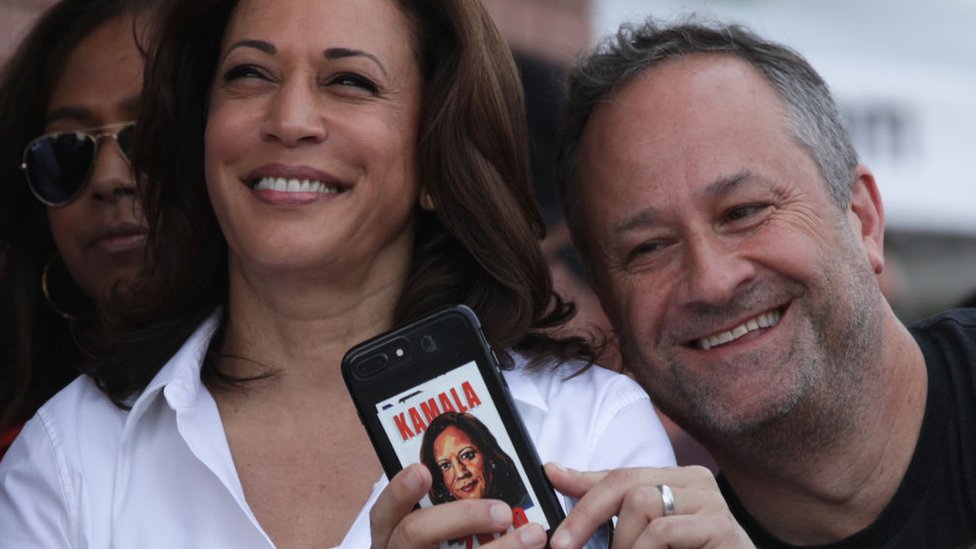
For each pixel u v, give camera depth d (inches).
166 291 366.0
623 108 393.4
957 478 394.3
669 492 283.1
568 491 288.2
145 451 338.0
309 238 333.1
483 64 353.7
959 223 816.9
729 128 379.9
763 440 389.4
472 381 291.1
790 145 384.5
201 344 352.8
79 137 466.6
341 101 339.9
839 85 781.3
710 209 376.8
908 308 825.5
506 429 289.1
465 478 288.5
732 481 415.5
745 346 380.2
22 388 487.8
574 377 350.6
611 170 390.0
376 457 339.3
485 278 360.8
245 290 354.3
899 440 397.4
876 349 390.9
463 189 351.3
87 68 468.4
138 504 330.6
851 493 398.3
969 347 410.6
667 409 403.5
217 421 343.6
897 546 395.5
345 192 338.6
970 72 823.7
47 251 492.4
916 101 804.0
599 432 336.8
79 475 332.5
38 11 625.0
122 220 462.6
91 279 473.1
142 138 374.9
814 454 392.8
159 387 338.6
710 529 280.5
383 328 357.4
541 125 560.1
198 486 332.5
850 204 405.1
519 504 286.7
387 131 341.1
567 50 598.2
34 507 331.3
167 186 372.8
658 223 381.1
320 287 344.8
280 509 333.7
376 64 341.1
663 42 404.8
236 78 344.2
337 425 345.7
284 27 339.3
